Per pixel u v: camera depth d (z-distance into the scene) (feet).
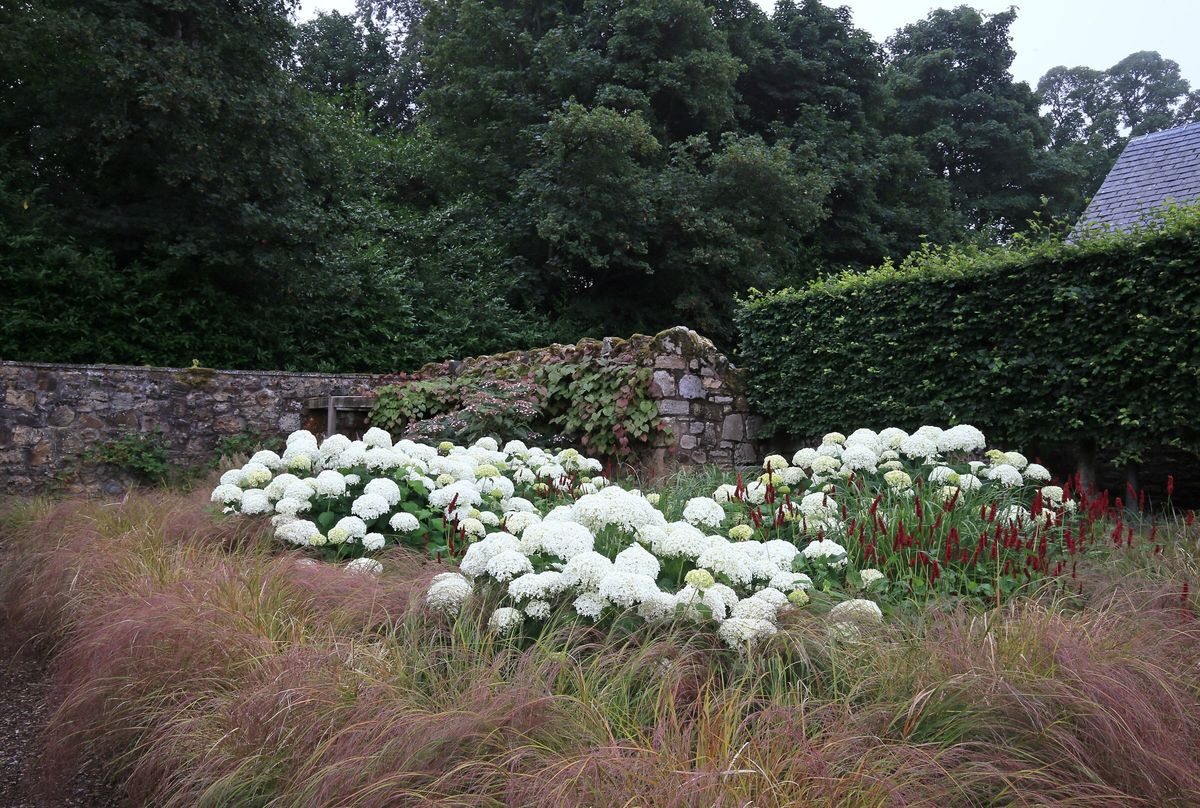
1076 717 7.57
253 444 29.89
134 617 10.22
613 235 49.34
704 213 51.06
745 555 10.73
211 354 37.81
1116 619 9.96
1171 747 7.30
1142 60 128.06
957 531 12.90
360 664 8.79
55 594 13.14
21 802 8.71
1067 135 115.14
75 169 38.19
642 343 25.20
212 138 36.70
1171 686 8.25
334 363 41.57
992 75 81.76
